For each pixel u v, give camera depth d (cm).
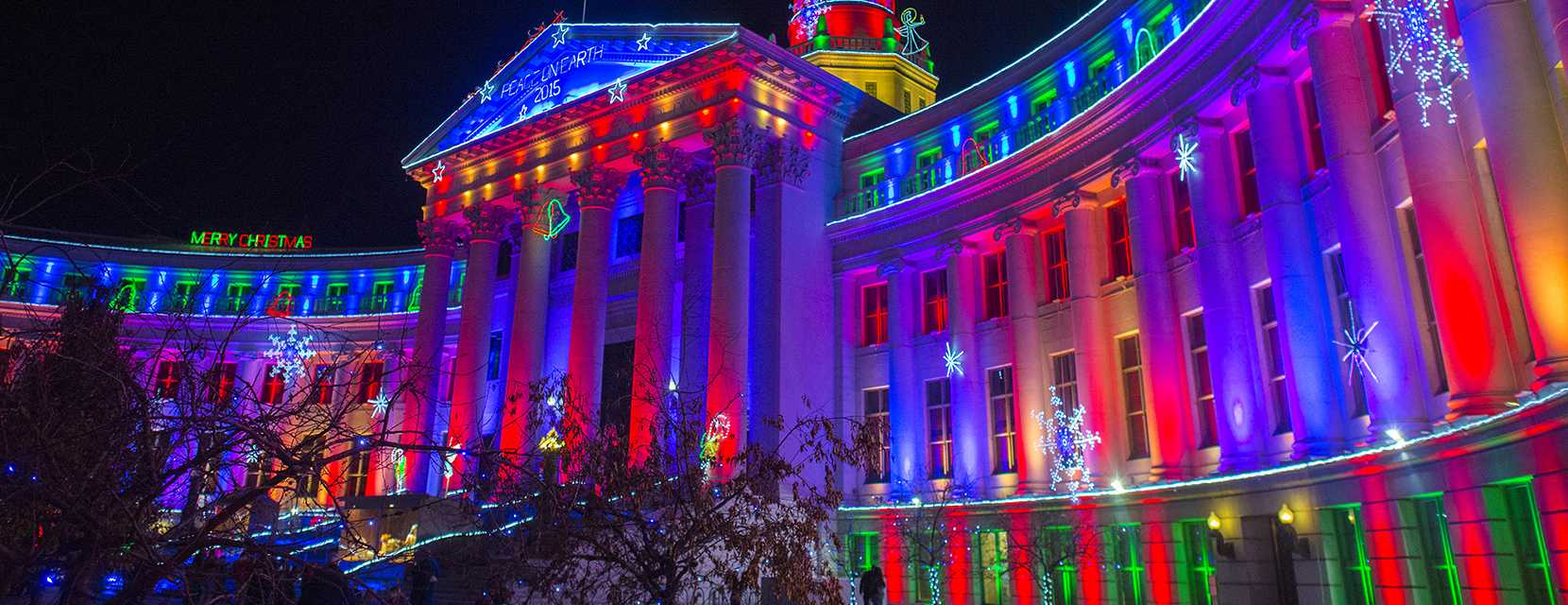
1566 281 1350
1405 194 1858
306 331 4981
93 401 559
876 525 3275
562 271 4575
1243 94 2308
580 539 1177
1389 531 1805
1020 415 3073
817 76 3719
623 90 3778
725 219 3438
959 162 3519
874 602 2541
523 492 1070
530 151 4169
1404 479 1769
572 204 4500
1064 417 3002
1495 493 1531
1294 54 2189
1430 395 1823
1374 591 1853
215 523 561
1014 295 3161
